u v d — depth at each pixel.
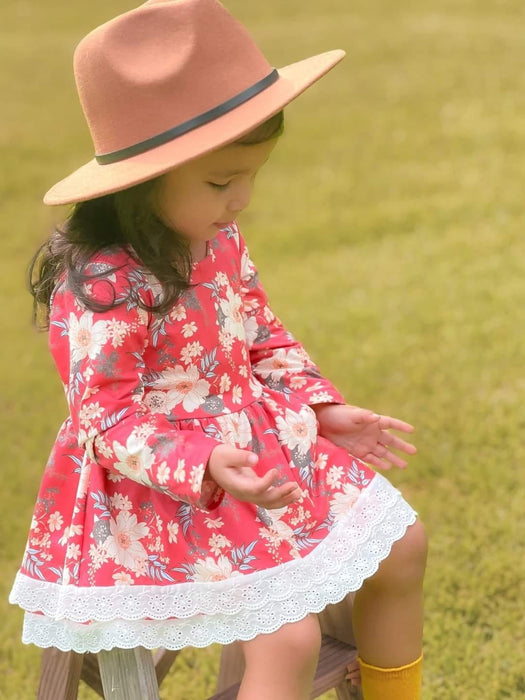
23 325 5.46
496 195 6.47
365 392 4.19
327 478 1.96
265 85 1.77
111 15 12.75
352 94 8.88
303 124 8.24
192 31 1.73
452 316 4.82
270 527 1.85
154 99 1.72
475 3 11.41
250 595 1.79
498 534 3.14
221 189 1.77
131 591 1.77
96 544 1.80
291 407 2.01
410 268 5.52
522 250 5.57
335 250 6.02
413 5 11.61
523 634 2.72
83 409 1.75
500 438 3.71
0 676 2.82
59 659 1.96
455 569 2.98
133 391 1.77
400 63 9.56
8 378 4.79
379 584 1.95
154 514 1.82
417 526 1.96
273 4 12.50
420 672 2.03
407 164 7.24
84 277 1.78
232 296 1.98
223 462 1.67
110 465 1.75
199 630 1.78
